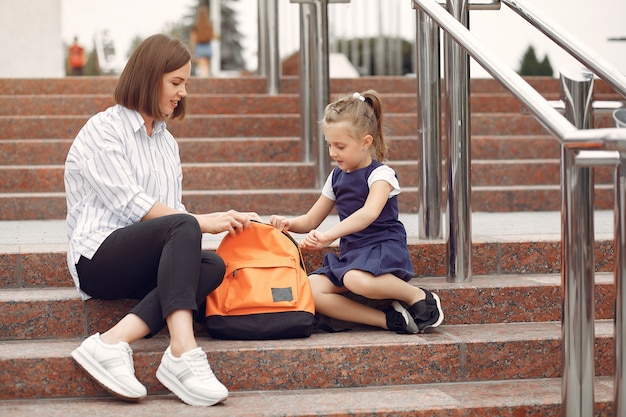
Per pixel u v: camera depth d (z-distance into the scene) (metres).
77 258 2.63
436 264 3.26
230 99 5.95
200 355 2.42
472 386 2.66
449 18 2.94
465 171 3.06
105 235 2.62
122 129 2.72
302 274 2.80
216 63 16.36
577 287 2.09
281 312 2.71
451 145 3.06
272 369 2.59
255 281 2.71
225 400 2.44
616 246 2.07
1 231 3.80
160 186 2.81
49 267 3.02
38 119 5.42
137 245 2.56
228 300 2.70
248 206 4.45
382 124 2.97
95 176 2.64
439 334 2.82
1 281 2.99
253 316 2.71
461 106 3.05
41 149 5.02
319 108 4.58
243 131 5.63
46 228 3.93
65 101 5.72
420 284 3.09
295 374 2.60
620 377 2.09
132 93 2.71
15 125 5.40
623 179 2.03
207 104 5.93
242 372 2.58
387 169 2.91
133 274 2.61
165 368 2.42
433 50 3.36
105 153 2.64
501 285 3.05
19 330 2.74
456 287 3.01
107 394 2.51
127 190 2.63
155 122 2.84
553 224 4.01
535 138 5.49
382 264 2.80
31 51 7.91
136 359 2.52
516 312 3.04
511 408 2.43
